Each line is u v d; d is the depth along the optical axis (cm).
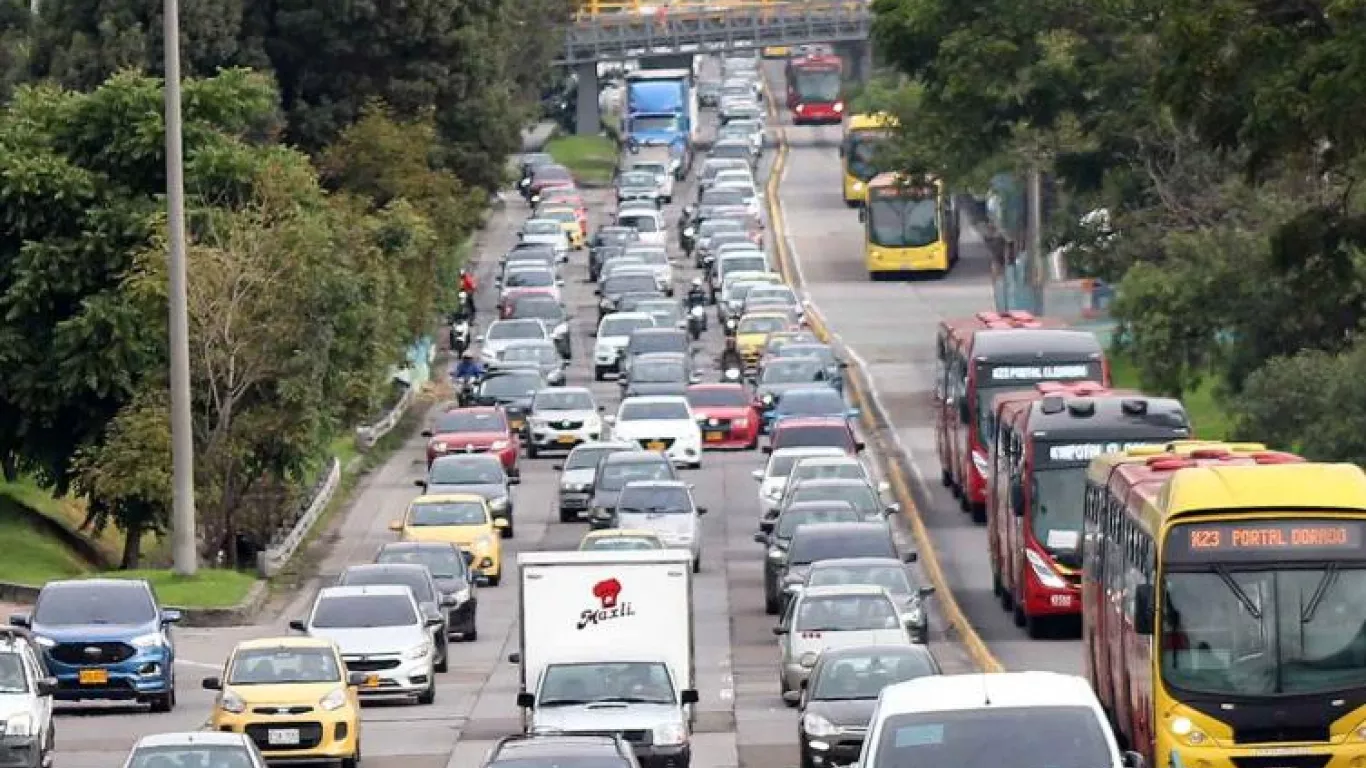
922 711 4934
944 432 15012
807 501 12262
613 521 13125
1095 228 17088
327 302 13312
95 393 13512
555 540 13988
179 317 12294
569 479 14625
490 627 11831
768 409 17375
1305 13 8994
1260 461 7562
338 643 9644
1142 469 7675
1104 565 8044
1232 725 6606
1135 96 14738
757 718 9281
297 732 8119
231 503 13512
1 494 14750
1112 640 7806
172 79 12031
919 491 14950
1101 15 13700
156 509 13350
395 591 9956
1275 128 8581
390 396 18438
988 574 12462
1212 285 12788
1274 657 6619
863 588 9506
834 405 16788
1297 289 9756
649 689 7706
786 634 9450
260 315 13175
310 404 13375
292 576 13200
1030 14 14425
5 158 13525
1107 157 16075
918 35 15212
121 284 13262
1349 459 11262
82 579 9962
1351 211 10538
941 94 15275
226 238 13388
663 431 16150
